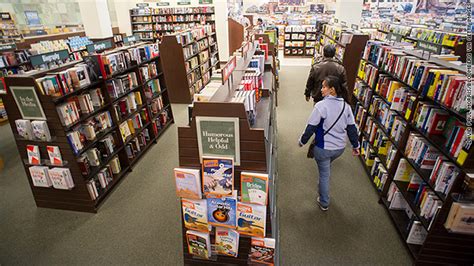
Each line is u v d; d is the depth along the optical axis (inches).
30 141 111.6
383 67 132.8
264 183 67.1
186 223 79.7
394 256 94.8
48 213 123.0
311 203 122.6
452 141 78.6
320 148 103.9
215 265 86.2
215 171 70.4
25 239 108.0
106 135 139.6
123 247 103.0
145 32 486.6
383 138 126.7
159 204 127.1
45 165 115.4
